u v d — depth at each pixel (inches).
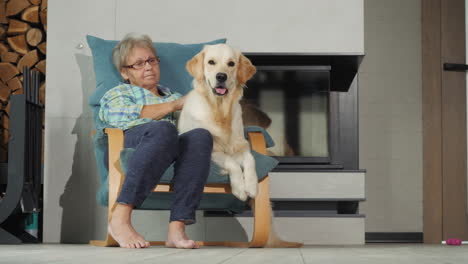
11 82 165.2
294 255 70.4
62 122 132.5
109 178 95.2
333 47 135.0
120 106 102.7
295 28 135.0
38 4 166.4
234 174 94.0
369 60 171.9
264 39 135.0
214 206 105.1
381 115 171.0
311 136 139.2
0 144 164.9
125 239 86.1
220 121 101.8
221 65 103.4
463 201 170.4
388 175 170.9
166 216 128.5
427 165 170.4
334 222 126.1
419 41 171.5
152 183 86.4
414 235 169.6
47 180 131.4
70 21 134.1
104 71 116.1
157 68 112.6
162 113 103.5
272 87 139.5
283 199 128.5
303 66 138.8
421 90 171.2
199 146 88.0
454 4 171.2
